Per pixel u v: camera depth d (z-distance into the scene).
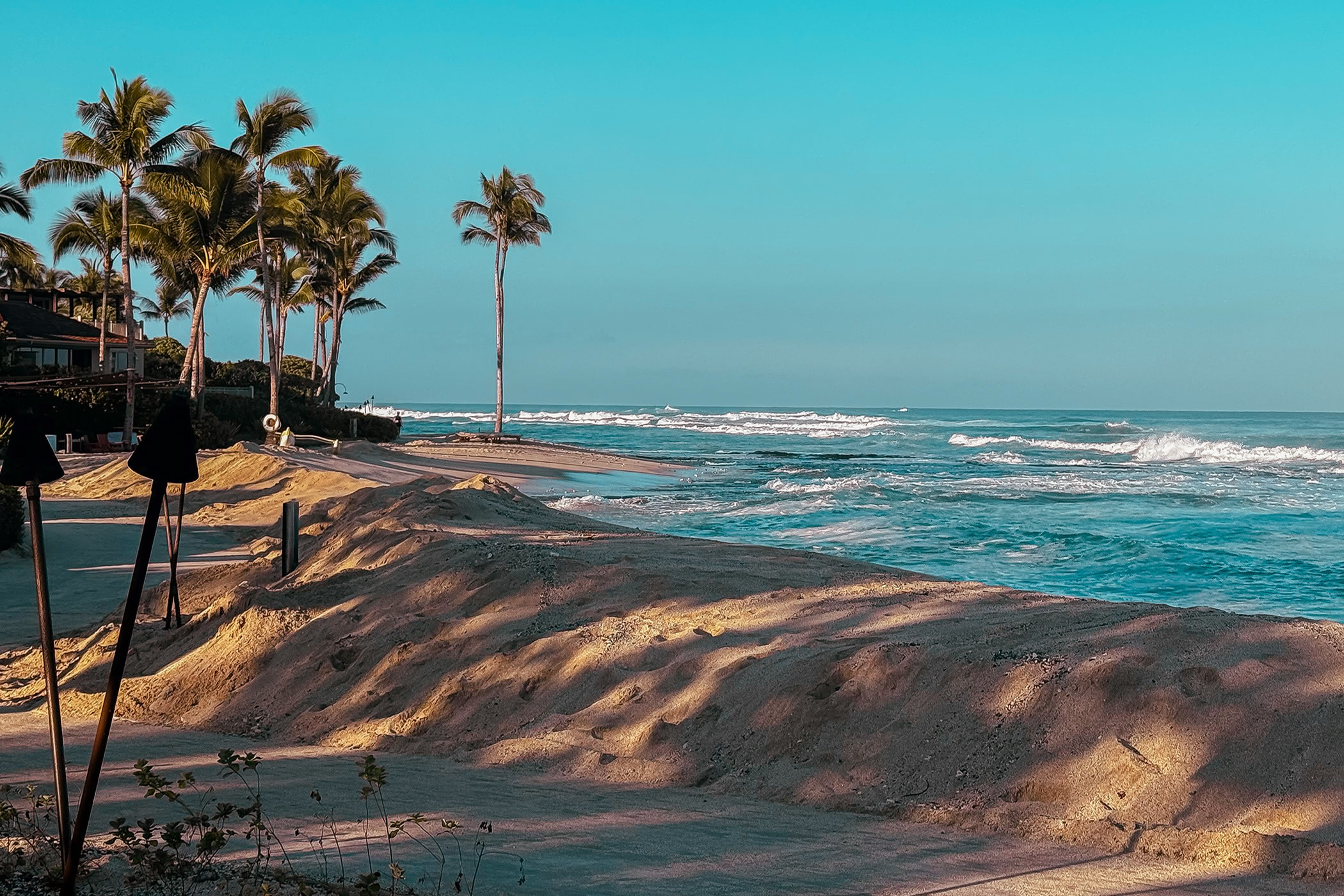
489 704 8.73
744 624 9.55
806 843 5.80
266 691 9.97
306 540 17.08
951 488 39.31
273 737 9.04
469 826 5.98
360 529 14.93
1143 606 8.84
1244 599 17.58
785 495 34.25
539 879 5.03
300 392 65.00
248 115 44.34
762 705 7.64
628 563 12.24
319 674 10.04
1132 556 21.64
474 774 7.44
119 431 39.31
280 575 14.45
